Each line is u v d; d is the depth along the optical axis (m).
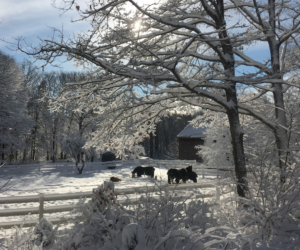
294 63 9.50
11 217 8.65
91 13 6.87
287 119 9.95
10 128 33.56
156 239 3.90
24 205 10.87
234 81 7.61
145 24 7.63
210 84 7.45
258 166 5.97
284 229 4.68
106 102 8.99
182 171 14.70
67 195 6.94
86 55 6.75
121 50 7.16
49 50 6.46
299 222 4.88
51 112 39.34
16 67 35.19
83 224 4.61
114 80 8.09
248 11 9.31
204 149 21.78
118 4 7.38
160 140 65.94
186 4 8.78
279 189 5.32
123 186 15.53
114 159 33.22
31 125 36.81
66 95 8.36
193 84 7.31
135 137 9.05
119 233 4.00
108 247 3.74
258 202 5.02
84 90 7.96
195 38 7.25
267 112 10.66
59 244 4.67
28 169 28.09
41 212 6.57
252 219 4.92
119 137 9.66
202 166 21.11
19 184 19.81
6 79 31.81
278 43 9.09
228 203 6.31
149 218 4.17
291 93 9.33
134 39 7.40
